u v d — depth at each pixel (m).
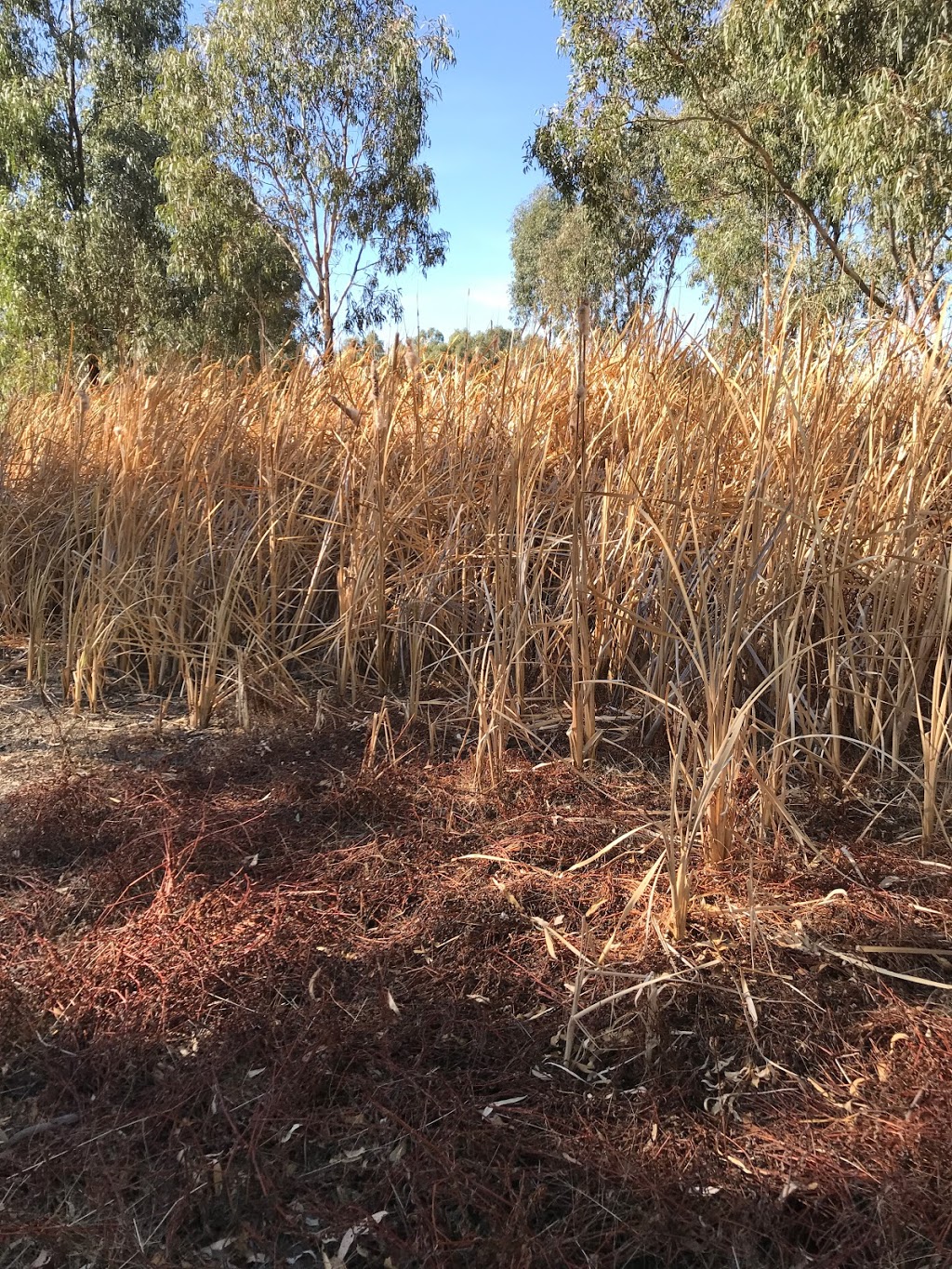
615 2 10.37
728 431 2.67
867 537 2.51
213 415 3.41
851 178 7.93
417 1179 1.22
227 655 3.05
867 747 2.19
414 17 15.11
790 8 8.05
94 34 16.86
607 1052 1.44
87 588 3.01
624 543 2.62
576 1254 1.13
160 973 1.61
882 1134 1.25
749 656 2.44
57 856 2.03
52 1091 1.39
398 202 16.02
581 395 2.15
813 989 1.53
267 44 14.58
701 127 12.30
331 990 1.56
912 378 2.70
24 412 4.62
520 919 1.75
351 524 2.94
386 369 2.86
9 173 16.78
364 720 2.71
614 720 2.54
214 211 15.11
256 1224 1.20
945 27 7.41
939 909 1.72
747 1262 1.11
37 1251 1.18
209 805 2.20
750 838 1.94
